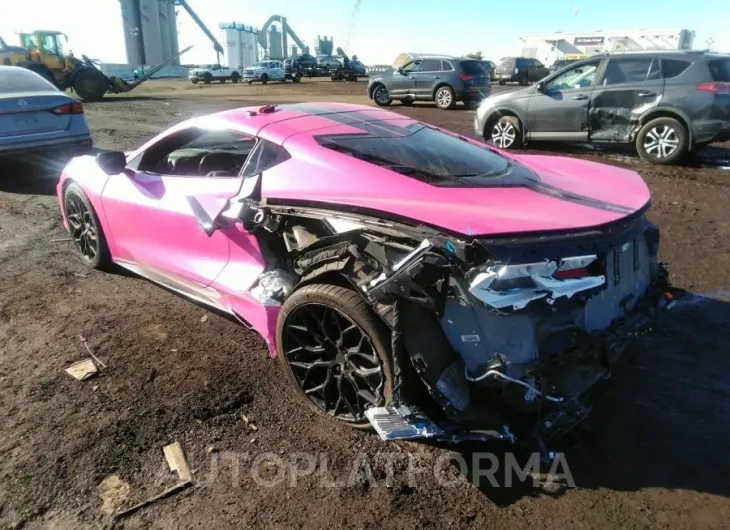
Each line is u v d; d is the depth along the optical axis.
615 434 2.61
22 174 7.99
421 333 2.26
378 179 2.68
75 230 4.64
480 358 2.25
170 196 3.51
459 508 2.20
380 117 3.55
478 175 2.82
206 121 3.50
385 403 2.42
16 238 5.23
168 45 62.44
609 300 2.54
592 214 2.42
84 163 4.46
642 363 3.18
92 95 21.12
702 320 3.64
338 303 2.44
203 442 2.55
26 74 7.75
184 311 3.83
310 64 39.94
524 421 2.32
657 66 8.43
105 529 2.09
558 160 3.57
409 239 2.32
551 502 2.22
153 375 3.05
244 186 3.07
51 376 3.03
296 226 2.83
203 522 2.13
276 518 2.15
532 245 2.15
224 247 3.24
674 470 2.38
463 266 2.15
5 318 3.68
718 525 2.10
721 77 8.05
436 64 17.47
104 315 3.74
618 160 8.90
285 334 2.75
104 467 2.38
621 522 2.12
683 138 8.25
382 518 2.15
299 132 3.11
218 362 3.20
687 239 5.15
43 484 2.29
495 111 10.12
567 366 2.32
